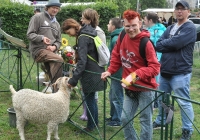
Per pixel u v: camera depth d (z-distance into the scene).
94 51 4.06
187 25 3.96
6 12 12.91
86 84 4.08
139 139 3.49
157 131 4.61
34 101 3.81
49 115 3.82
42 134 4.50
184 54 4.01
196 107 5.98
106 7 15.81
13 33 13.15
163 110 3.09
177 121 5.17
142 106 3.28
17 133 4.50
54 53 4.95
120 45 3.40
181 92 4.07
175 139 4.39
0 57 8.24
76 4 16.95
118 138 4.41
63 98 3.89
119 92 4.52
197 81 8.13
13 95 4.04
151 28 5.66
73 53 4.95
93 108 4.29
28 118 3.88
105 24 15.92
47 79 6.06
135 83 3.24
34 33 4.95
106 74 3.57
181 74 4.04
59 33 5.30
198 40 10.77
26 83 6.99
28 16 13.25
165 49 4.05
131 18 3.04
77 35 4.09
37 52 4.97
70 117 4.77
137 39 3.13
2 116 5.18
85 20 4.27
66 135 4.50
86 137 4.43
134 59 3.22
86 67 4.04
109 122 4.80
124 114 3.44
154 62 3.06
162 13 26.36
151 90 3.12
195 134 4.64
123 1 31.86
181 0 3.99
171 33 4.16
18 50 5.96
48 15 5.10
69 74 4.51
